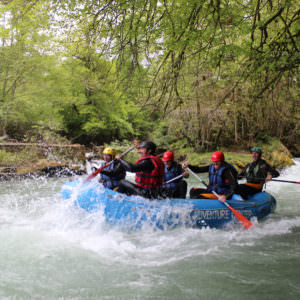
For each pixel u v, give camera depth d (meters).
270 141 15.08
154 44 5.56
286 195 7.41
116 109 16.66
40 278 3.00
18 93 13.44
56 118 14.90
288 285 2.89
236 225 4.53
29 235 4.14
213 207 4.43
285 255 3.61
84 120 17.25
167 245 3.88
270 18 5.54
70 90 15.24
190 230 4.32
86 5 5.09
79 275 3.08
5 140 12.59
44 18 5.63
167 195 4.83
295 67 6.12
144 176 4.32
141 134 20.11
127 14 5.21
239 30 5.29
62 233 4.25
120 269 3.23
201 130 13.98
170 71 6.03
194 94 9.16
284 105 7.86
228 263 3.38
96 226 4.34
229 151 15.13
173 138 17.59
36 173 9.28
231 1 5.38
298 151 17.50
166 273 3.14
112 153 4.92
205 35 5.31
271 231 4.54
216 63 5.96
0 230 4.30
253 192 5.35
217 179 4.81
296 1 5.72
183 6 5.09
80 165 10.61
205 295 2.72
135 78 6.12
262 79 6.74
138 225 4.15
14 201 6.12
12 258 3.41
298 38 5.76
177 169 5.00
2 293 2.71
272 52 6.00
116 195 4.29
